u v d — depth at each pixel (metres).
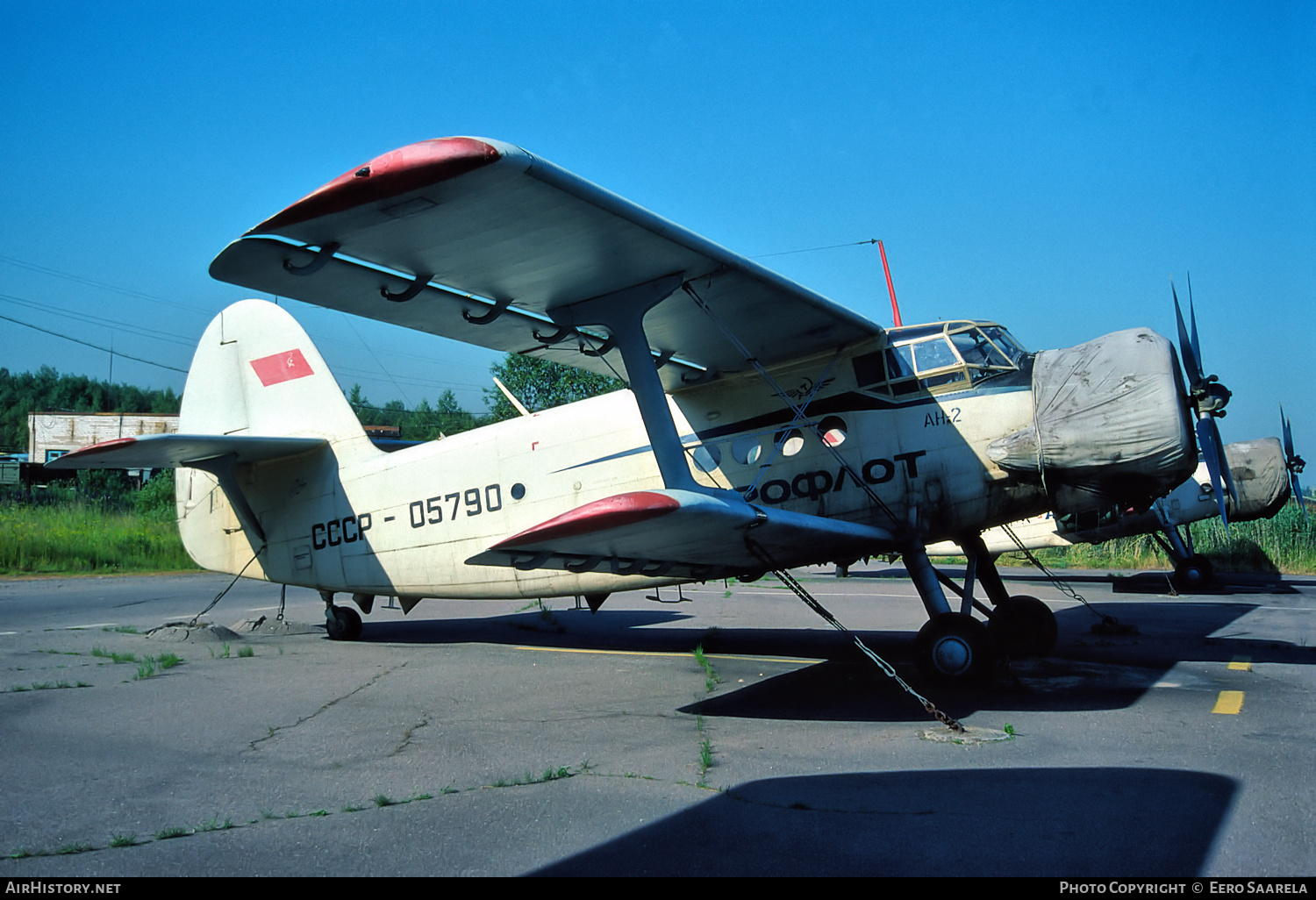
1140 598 12.87
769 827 3.48
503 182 4.64
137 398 96.81
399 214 4.85
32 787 4.18
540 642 9.41
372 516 9.32
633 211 5.23
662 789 4.01
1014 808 3.63
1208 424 6.81
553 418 8.51
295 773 4.39
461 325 7.08
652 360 6.46
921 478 6.77
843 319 6.80
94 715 5.71
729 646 8.91
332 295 6.03
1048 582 15.73
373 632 10.41
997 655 7.24
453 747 4.86
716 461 7.71
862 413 7.09
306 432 9.77
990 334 6.92
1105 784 3.93
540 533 5.18
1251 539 18.39
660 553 6.00
